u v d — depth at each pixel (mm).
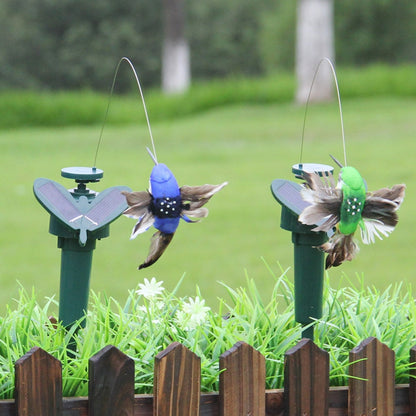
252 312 5625
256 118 27516
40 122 28719
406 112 27281
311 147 22031
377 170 18469
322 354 4453
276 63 49844
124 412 4223
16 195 16453
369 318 5422
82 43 54031
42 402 4129
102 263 11453
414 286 10211
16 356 4715
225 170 19109
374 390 4574
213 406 4375
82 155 21688
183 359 4250
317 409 4480
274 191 4918
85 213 4828
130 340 4902
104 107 29641
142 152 22141
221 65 59594
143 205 4203
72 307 5082
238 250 12203
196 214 4250
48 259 11836
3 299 9703
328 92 29906
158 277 10703
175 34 39031
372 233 4324
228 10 60594
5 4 54531
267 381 4758
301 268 5148
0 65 53875
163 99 30844
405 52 46438
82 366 4523
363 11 45312
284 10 49500
